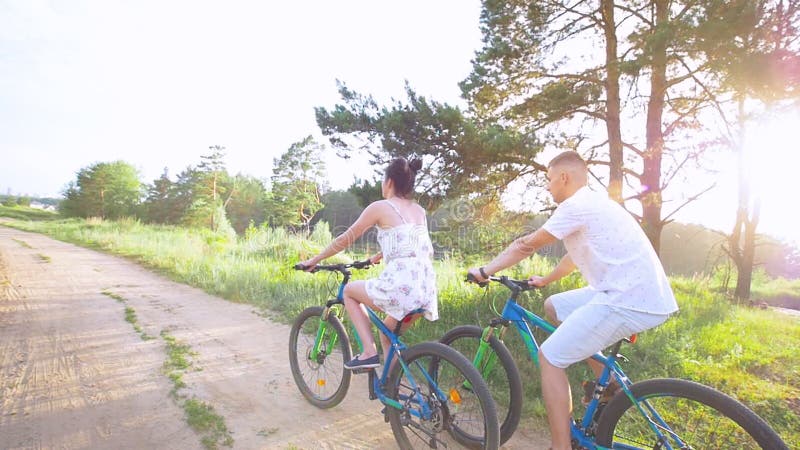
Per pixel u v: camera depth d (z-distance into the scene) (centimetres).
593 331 241
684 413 240
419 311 299
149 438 317
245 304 775
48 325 606
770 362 513
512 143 821
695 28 725
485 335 304
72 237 2219
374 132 884
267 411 363
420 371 286
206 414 351
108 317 657
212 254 1370
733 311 824
